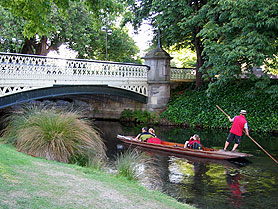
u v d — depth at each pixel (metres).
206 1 16.69
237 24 12.46
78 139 7.62
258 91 16.05
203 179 7.55
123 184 5.65
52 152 7.07
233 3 12.10
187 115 17.75
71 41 22.02
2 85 11.45
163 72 19.25
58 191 4.25
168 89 19.62
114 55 26.36
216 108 17.14
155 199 4.93
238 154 9.33
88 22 21.83
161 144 11.05
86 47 23.16
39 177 4.85
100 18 8.30
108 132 15.32
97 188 4.82
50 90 13.47
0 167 4.93
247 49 12.32
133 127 17.31
